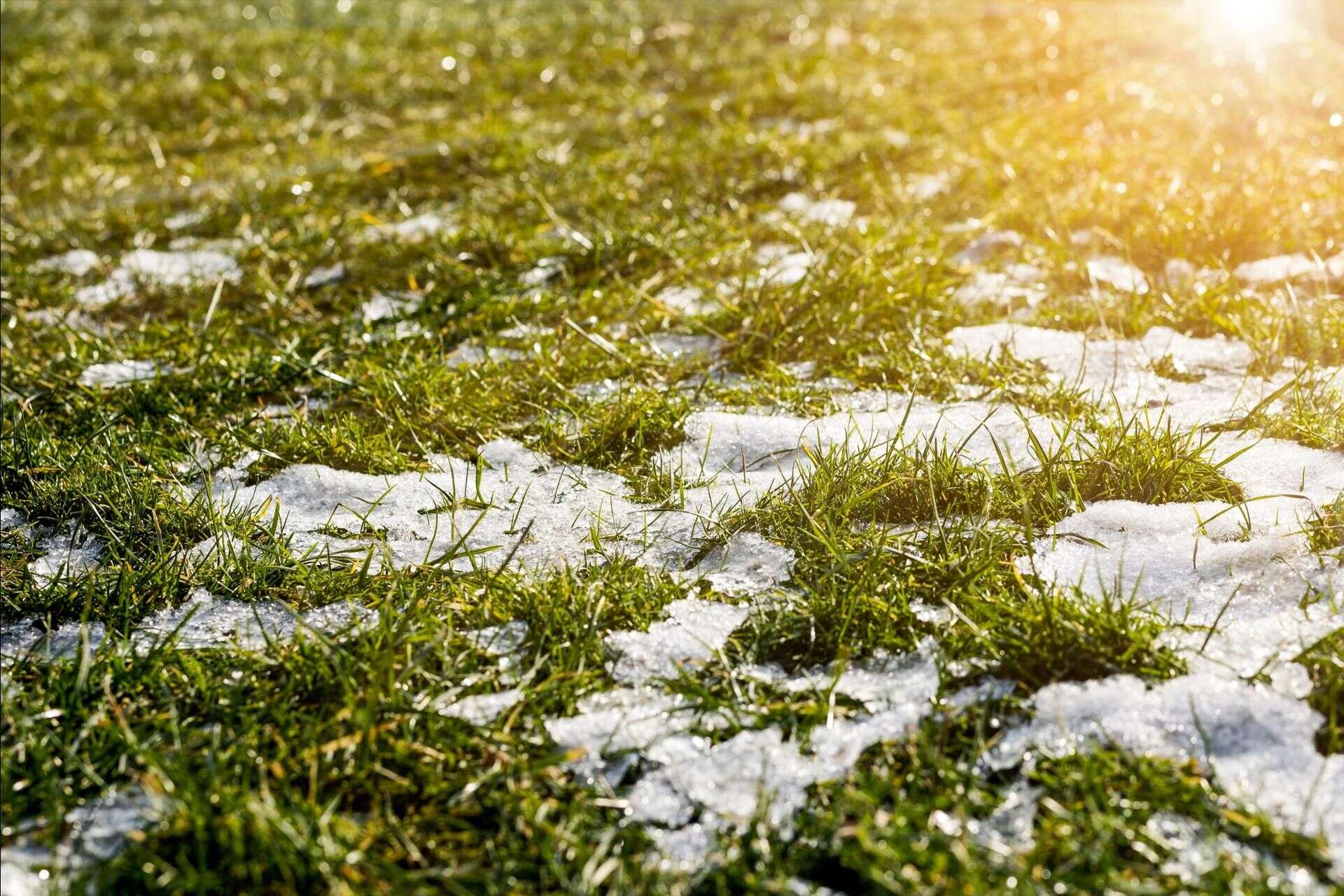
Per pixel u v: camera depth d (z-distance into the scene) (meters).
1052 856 1.52
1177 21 7.54
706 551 2.28
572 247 4.18
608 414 2.90
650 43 8.34
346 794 1.70
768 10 9.19
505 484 2.63
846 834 1.56
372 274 4.19
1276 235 3.83
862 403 2.93
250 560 2.25
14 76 7.80
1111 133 5.25
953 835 1.55
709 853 1.57
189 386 3.21
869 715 1.81
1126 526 2.25
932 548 2.19
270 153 5.93
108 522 2.46
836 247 3.78
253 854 1.56
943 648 1.93
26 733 1.79
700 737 1.79
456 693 1.87
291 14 10.41
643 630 2.03
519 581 2.15
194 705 1.88
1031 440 2.37
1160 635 1.91
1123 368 3.03
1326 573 2.04
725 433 2.78
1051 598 1.95
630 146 5.50
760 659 1.96
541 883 1.53
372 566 2.29
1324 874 1.47
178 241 4.74
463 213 4.79
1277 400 2.75
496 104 6.80
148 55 8.25
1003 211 4.25
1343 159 4.61
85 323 3.92
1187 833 1.54
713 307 3.65
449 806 1.68
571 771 1.73
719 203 4.70
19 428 2.80
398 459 2.74
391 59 8.08
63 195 5.33
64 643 2.08
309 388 3.24
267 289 3.98
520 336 3.54
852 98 6.23
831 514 2.29
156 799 1.65
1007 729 1.76
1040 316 3.41
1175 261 3.77
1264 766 1.64
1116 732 1.72
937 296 3.56
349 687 1.83
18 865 1.60
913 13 8.90
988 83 6.42
